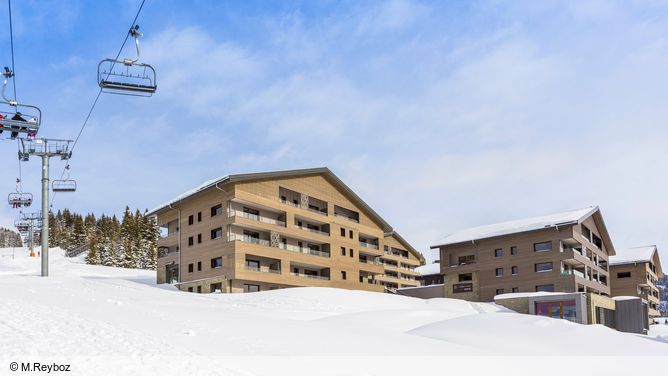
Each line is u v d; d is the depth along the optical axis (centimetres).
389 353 1672
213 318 2197
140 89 1961
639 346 2291
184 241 6375
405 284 10300
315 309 3703
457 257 7544
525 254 6819
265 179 6150
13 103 2808
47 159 4162
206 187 5969
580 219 6581
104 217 15712
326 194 6988
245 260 5944
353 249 7181
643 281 9106
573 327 2536
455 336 2409
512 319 2717
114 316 1866
